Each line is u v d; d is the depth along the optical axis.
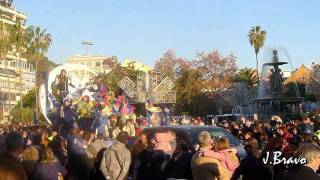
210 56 69.88
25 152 9.48
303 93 58.62
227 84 68.94
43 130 14.51
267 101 38.78
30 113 79.12
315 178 5.36
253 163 7.53
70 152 11.61
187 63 69.81
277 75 38.22
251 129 17.48
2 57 67.31
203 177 7.54
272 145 7.65
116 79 64.44
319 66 46.44
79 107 18.77
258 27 79.75
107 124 18.86
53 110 18.83
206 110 68.81
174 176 9.13
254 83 72.00
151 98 32.53
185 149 9.53
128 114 21.19
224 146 7.92
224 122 22.42
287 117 35.28
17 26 70.75
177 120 27.84
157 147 10.87
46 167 9.36
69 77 19.52
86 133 12.35
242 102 66.19
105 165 10.29
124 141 10.41
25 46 74.94
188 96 67.44
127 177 11.05
